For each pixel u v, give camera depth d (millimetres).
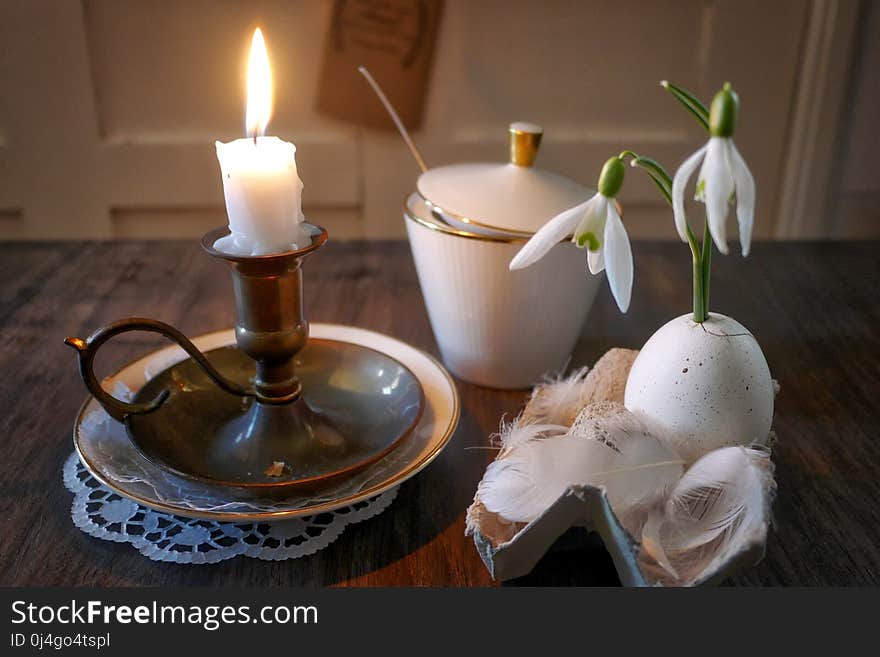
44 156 1224
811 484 549
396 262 914
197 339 652
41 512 509
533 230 575
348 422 562
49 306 789
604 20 1188
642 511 434
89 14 1148
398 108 1216
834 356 720
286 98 1222
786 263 920
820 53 1194
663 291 849
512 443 491
